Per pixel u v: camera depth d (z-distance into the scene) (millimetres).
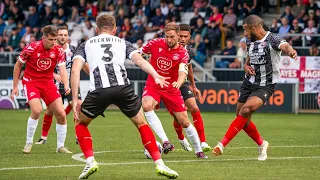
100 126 26641
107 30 12703
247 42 15656
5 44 44594
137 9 43906
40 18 45406
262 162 15258
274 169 14070
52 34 16516
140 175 13258
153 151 12430
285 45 14883
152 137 12477
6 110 36125
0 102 37188
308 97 33875
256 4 41188
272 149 18031
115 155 16688
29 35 43406
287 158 15992
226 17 40438
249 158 16047
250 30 15297
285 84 33906
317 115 32969
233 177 12930
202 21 39656
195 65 36688
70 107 20625
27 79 17125
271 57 15242
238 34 40594
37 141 20359
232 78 36156
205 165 14727
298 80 34031
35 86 17031
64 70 17000
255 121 29172
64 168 14195
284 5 42219
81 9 45125
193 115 17250
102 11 45125
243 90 15797
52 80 17219
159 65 16188
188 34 16828
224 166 14547
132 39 41125
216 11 40281
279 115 32938
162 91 16250
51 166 14523
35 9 45281
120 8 43844
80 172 13609
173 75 16188
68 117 31797
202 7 42594
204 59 38531
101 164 14906
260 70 15383
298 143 19781
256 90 15484
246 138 21297
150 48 16297
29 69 17062
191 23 40188
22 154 16812
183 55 16047
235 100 34250
